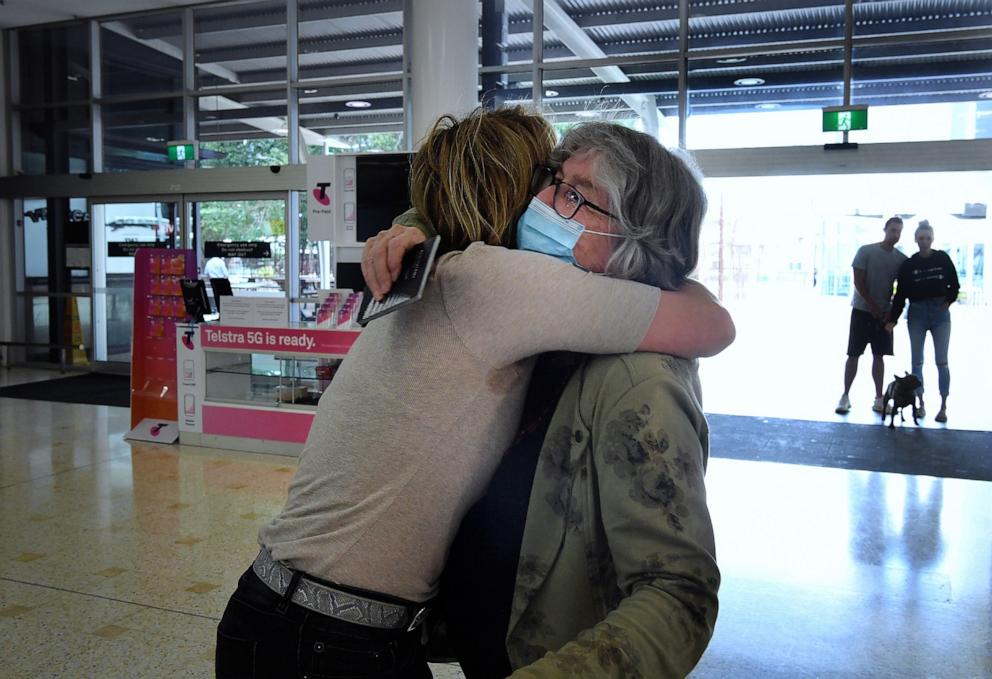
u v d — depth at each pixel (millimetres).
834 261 14602
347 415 980
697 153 7141
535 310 874
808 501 4457
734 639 2812
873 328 6777
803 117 7012
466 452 926
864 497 4527
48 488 4680
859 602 3125
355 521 949
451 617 1018
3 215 10273
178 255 6008
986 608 3064
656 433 835
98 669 2553
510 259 900
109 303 9867
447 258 932
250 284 9289
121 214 9742
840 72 7094
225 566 3434
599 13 7828
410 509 932
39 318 10281
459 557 998
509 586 945
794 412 6941
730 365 9586
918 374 6578
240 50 9297
